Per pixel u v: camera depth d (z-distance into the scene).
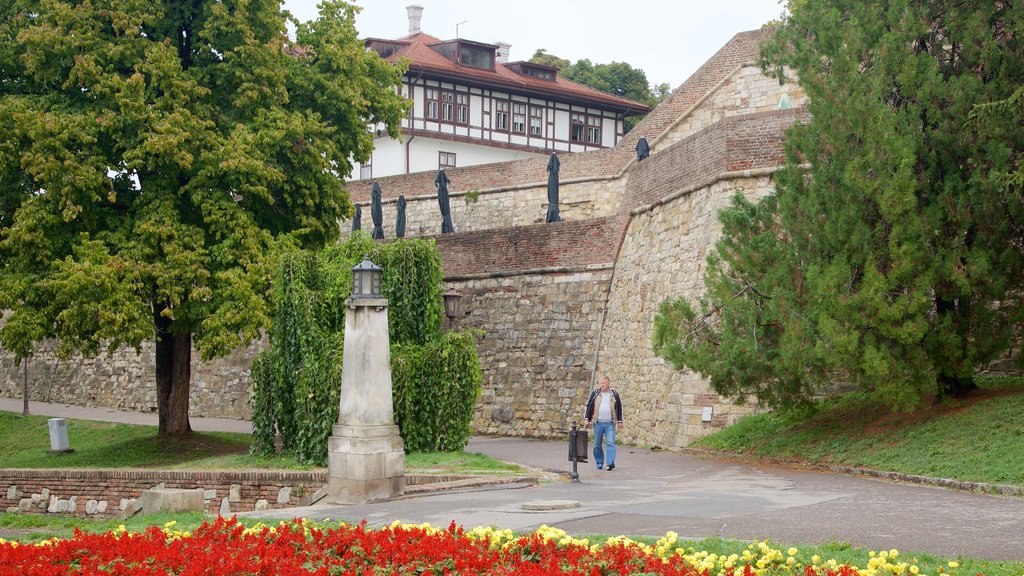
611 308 34.59
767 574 10.12
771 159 26.78
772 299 20.95
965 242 20.78
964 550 11.23
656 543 11.77
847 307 19.73
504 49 68.44
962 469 16.95
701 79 39.59
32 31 27.27
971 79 20.22
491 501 16.69
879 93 20.33
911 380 19.88
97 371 50.47
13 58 28.73
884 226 20.42
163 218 27.73
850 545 11.41
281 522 14.14
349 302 17.91
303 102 31.56
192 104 28.67
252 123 29.22
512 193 44.50
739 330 21.91
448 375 24.78
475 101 59.25
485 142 59.50
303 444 23.84
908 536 12.11
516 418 36.19
